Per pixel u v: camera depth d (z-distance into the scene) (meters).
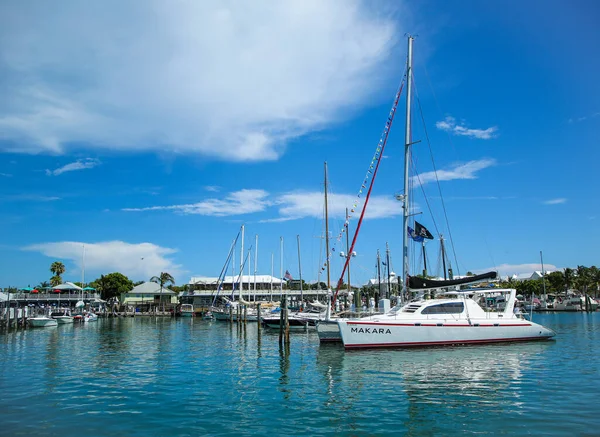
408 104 30.12
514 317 28.91
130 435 12.48
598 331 41.91
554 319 67.75
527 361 22.62
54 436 12.45
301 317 45.53
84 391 17.78
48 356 28.05
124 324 62.88
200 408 15.05
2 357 27.72
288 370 21.69
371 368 21.28
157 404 15.62
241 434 12.47
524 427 12.64
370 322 26.30
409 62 30.47
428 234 28.44
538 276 146.00
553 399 15.46
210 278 105.88
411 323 26.73
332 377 19.62
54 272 109.25
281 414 14.27
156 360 25.78
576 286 112.12
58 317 62.66
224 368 22.62
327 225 48.69
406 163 29.80
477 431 12.43
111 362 25.23
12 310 53.06
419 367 21.30
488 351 25.64
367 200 34.25
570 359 23.20
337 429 12.79
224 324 60.47
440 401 15.41
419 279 27.78
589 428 12.47
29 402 16.11
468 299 28.30
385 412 14.29
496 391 16.67
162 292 102.94
